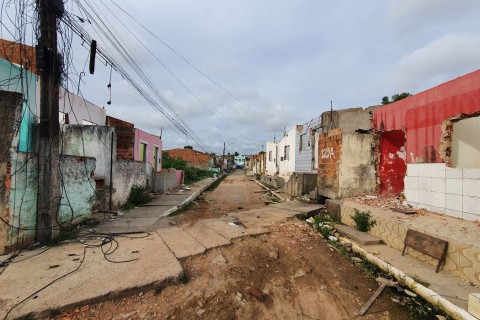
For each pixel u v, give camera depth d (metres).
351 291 4.05
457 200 5.59
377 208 6.93
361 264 5.01
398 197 8.28
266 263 4.77
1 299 2.97
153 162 16.44
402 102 7.38
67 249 4.65
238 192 17.84
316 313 3.43
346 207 7.42
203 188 17.94
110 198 8.29
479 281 3.86
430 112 6.32
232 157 100.38
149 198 10.73
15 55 7.68
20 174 4.56
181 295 3.47
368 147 9.03
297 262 4.94
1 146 4.32
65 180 6.02
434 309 3.59
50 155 5.01
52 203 5.04
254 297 3.66
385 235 5.79
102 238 5.32
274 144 27.47
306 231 6.72
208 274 4.11
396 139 8.78
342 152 8.89
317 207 9.08
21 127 4.80
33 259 4.15
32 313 2.77
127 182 9.45
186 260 4.49
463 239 4.26
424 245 4.70
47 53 4.99
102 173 8.27
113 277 3.57
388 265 4.64
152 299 3.33
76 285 3.33
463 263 4.09
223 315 3.19
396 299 3.85
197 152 47.03
